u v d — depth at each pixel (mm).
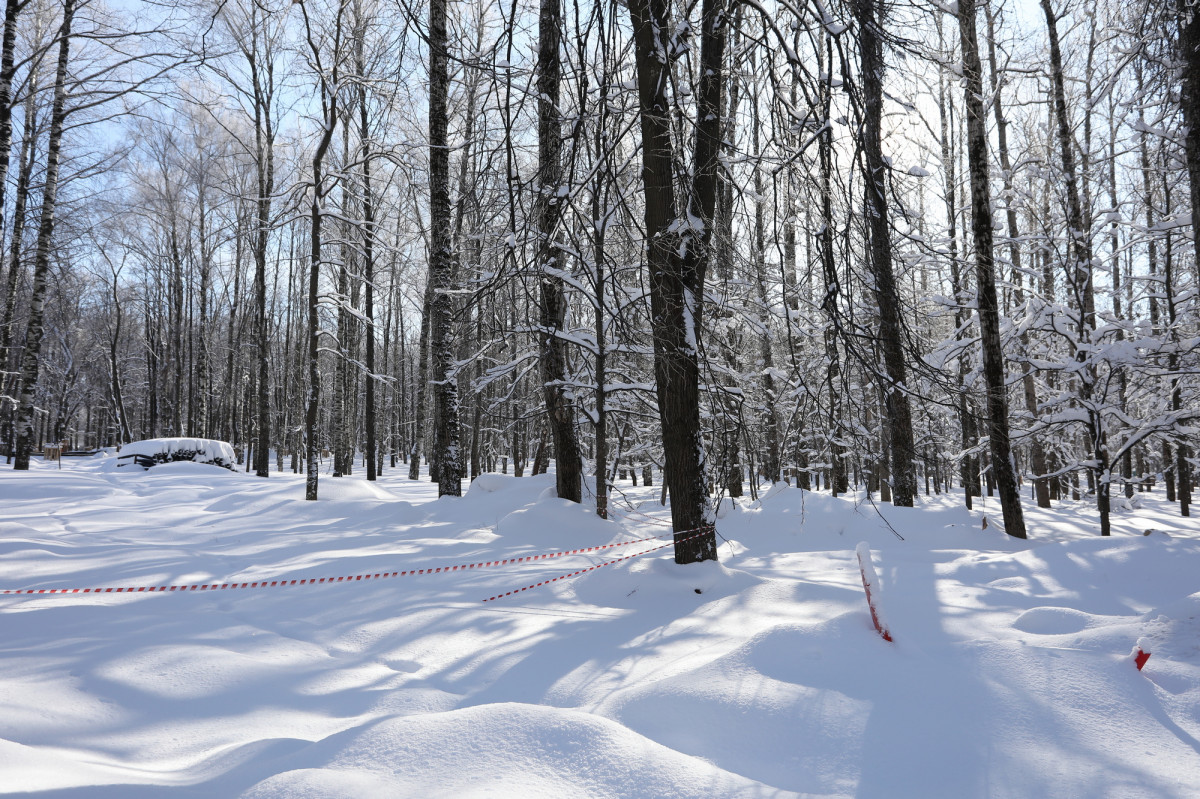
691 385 7410
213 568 8320
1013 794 2766
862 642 4180
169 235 35219
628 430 15023
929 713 3354
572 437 12164
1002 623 4906
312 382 15172
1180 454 19422
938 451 15359
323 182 16297
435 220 13898
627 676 4492
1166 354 12805
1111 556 6273
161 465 23516
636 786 2732
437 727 3090
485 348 13016
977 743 3102
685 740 3352
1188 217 13250
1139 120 11820
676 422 7375
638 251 8188
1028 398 17094
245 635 5477
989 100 12781
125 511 14336
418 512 12508
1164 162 11914
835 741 3230
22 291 31156
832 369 6859
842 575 7496
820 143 6266
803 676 3832
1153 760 2939
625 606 6438
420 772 2738
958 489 33188
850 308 6453
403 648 5355
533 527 10406
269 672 4691
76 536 10734
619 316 7859
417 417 27875
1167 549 6172
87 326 48781
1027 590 5934
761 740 3305
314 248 15867
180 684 4344
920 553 9094
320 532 11367
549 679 4570
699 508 7273
